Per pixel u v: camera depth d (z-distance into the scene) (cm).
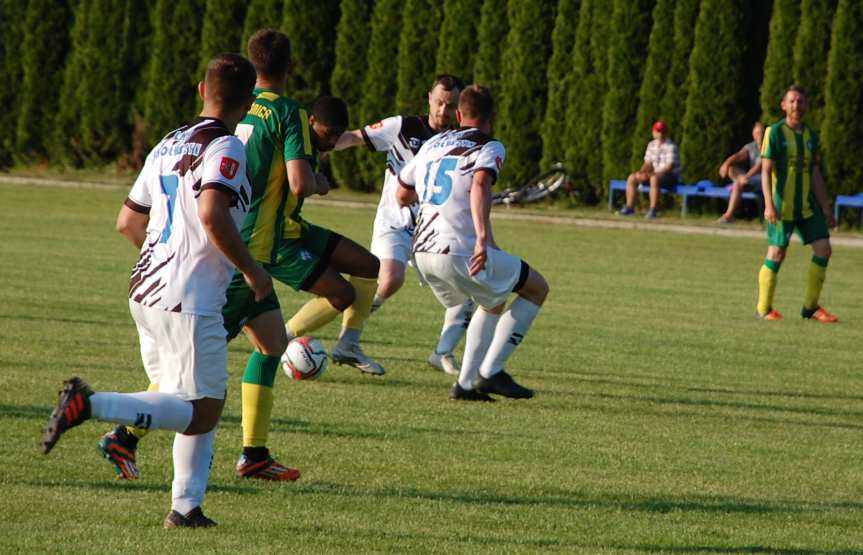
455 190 2334
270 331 1784
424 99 8738
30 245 5147
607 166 8194
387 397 2438
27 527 1427
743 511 1678
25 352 2700
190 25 9419
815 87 7538
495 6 8481
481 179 2283
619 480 1836
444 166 2345
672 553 1443
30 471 1705
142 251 1457
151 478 1705
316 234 2416
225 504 1593
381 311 3750
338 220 7038
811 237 3944
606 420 2312
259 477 1741
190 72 9462
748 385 2786
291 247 2364
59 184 8938
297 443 1986
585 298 4303
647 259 5766
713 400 2577
